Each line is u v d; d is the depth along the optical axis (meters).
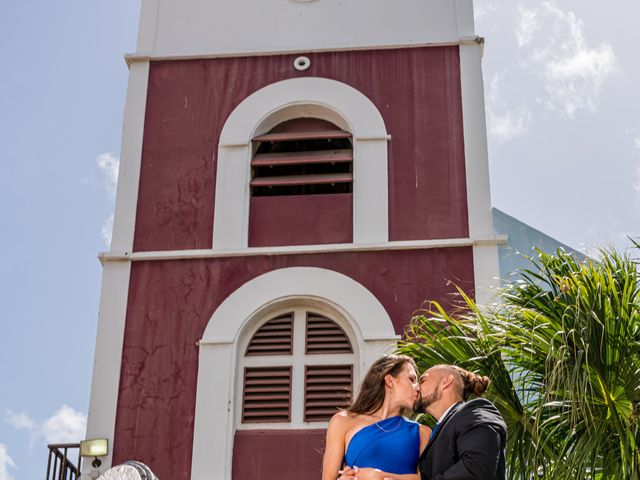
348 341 12.35
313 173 13.73
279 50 14.07
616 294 8.59
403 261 12.59
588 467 8.09
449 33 14.08
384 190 13.06
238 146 13.54
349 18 14.25
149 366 12.29
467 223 12.82
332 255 12.70
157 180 13.43
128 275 12.82
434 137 13.41
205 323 12.47
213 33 14.34
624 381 8.26
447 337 9.09
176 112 13.88
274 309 12.58
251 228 13.07
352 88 13.77
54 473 11.91
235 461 11.77
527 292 9.41
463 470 5.42
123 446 11.91
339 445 5.91
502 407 8.72
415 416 9.05
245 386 12.21
